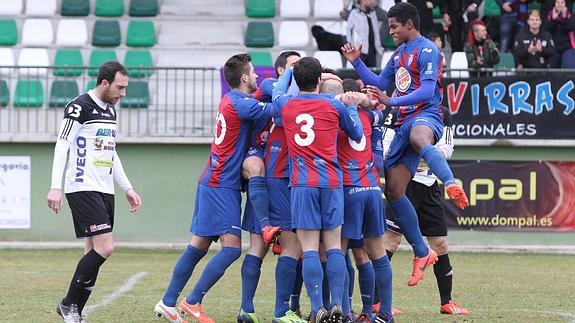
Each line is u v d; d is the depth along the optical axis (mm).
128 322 27359
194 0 63594
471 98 50344
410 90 26594
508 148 50750
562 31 55562
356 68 28297
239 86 26750
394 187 27156
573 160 50844
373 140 27547
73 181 25688
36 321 27422
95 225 25609
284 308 26203
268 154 26719
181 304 26688
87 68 51656
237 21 61969
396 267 43188
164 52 59594
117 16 61938
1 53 57750
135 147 51438
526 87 50438
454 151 50719
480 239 50812
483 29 51906
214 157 26641
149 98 52750
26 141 50875
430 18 54469
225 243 26531
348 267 28656
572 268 42750
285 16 62344
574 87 50312
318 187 25078
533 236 50812
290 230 26375
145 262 44531
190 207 51656
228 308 30625
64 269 41344
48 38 60000
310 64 25359
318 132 25156
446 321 28109
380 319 26594
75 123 25531
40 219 51375
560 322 27875
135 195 27234
